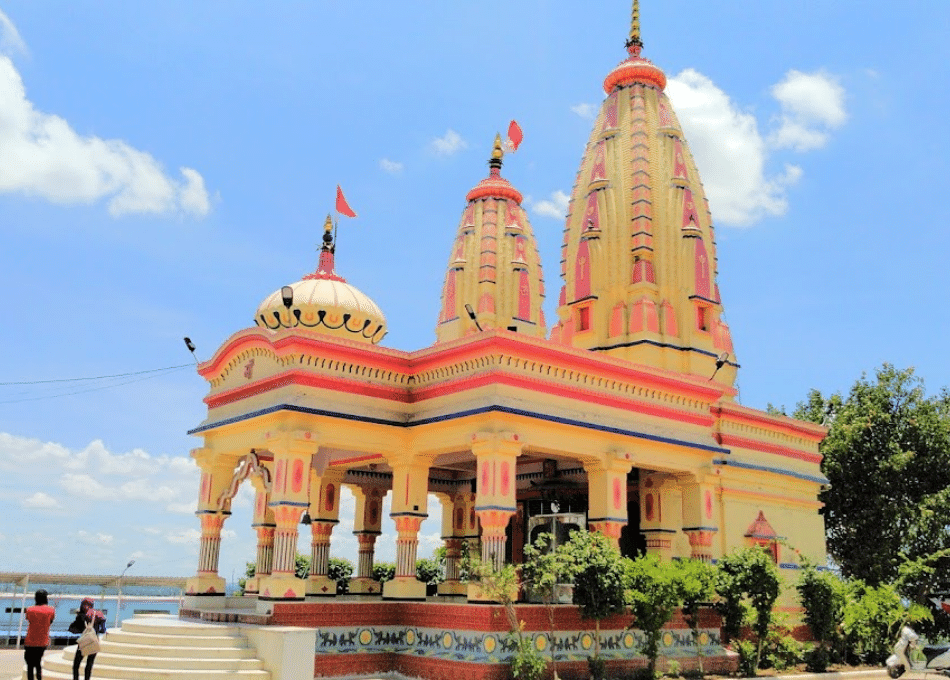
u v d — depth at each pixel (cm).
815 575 2427
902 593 3180
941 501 3136
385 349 2133
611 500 2077
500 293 3156
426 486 2127
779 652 2397
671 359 2872
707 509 2333
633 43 3366
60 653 1911
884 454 3359
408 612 1995
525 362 2008
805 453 2923
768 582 2189
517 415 1906
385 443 2092
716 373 2878
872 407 3441
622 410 2188
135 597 3928
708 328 2991
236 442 2186
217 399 2306
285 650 1664
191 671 1636
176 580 3747
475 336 1981
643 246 2941
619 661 1992
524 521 2745
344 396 2052
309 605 1886
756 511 2688
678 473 2364
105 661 1681
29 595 3709
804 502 2884
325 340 2034
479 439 1895
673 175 3048
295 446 1930
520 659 1731
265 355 2147
